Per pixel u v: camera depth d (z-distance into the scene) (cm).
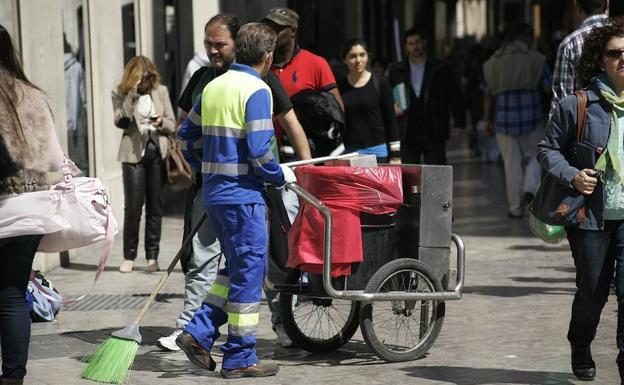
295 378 1320
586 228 1212
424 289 1390
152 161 2061
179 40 3428
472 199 3144
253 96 1273
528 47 2689
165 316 1689
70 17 2336
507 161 2733
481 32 8881
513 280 1930
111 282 1980
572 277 1953
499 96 2709
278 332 1486
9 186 1184
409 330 1502
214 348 1480
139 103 2052
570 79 1698
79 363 1397
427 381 1300
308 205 1355
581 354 1280
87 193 1306
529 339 1504
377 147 1853
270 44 1300
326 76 1645
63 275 2050
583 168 1221
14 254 1197
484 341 1497
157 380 1315
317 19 5516
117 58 2659
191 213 1457
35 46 2067
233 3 3772
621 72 1209
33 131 1182
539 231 1459
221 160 1288
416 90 2347
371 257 1387
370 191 1358
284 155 1603
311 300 1498
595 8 1694
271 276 1441
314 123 1630
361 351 1454
